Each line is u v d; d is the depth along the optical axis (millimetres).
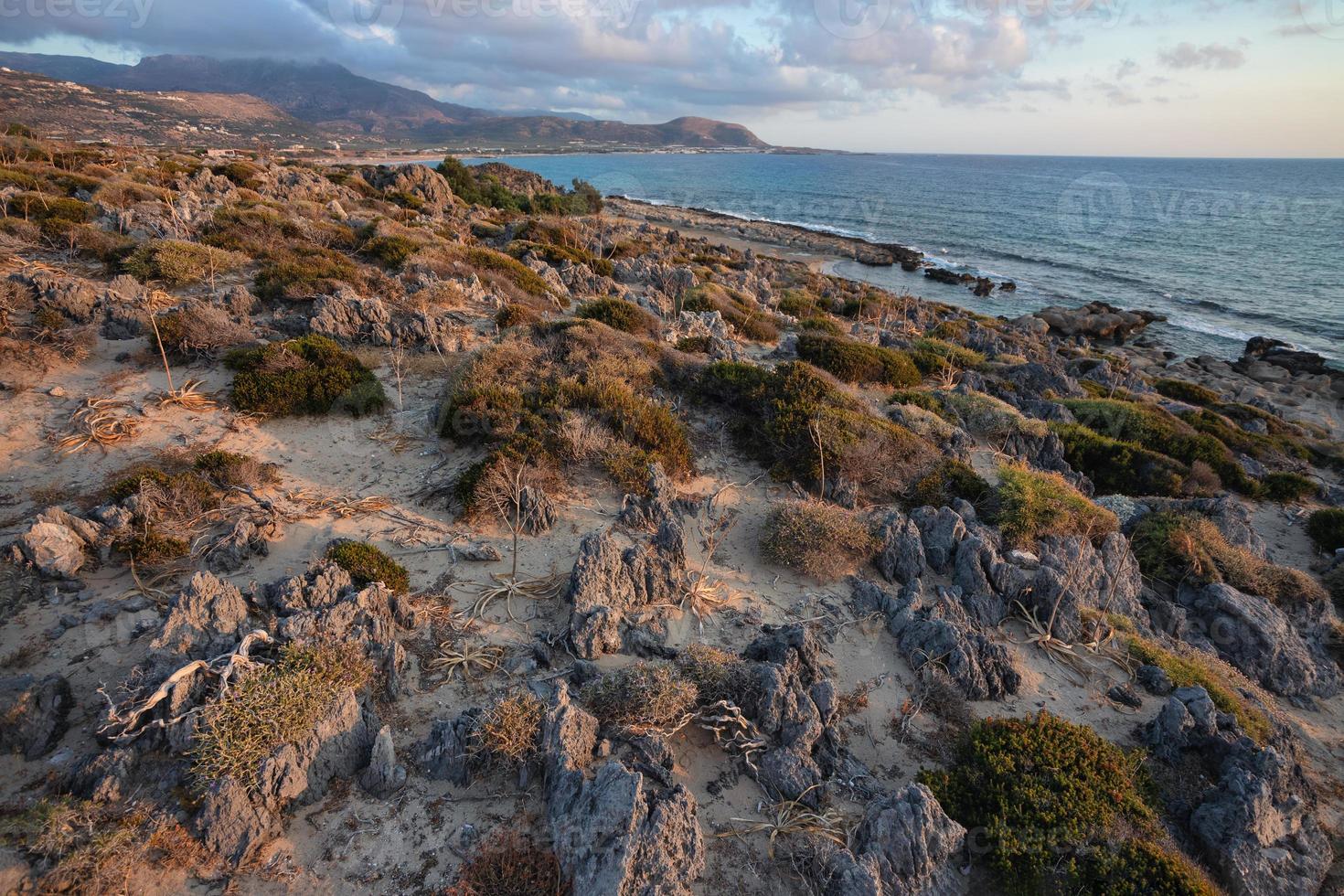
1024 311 49250
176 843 5898
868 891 5996
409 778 6852
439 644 8492
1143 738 8938
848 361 21125
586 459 12500
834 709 8047
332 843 6203
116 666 7535
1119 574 11992
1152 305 51344
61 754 6543
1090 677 10070
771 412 14852
